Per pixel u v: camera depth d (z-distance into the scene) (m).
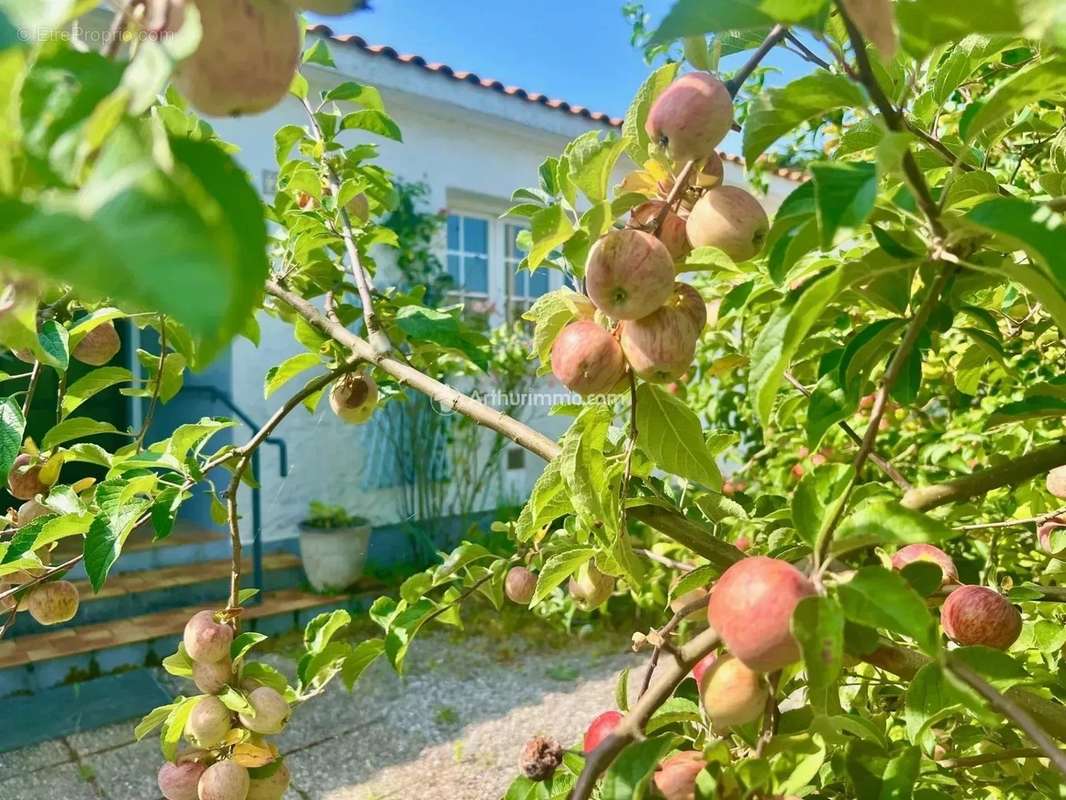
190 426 1.65
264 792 1.57
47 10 0.46
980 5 0.67
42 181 0.47
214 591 5.87
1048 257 0.73
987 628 1.28
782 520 1.99
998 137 1.54
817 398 1.19
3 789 3.89
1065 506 2.06
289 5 0.66
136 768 4.10
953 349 3.10
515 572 2.04
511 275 8.31
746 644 0.84
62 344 1.60
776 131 1.00
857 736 1.15
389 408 6.94
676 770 1.00
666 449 1.31
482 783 4.11
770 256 1.02
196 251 0.38
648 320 1.11
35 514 2.00
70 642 5.05
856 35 0.75
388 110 6.81
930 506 1.23
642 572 1.40
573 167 1.05
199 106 0.66
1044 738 0.74
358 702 5.02
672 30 0.71
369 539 6.57
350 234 2.25
